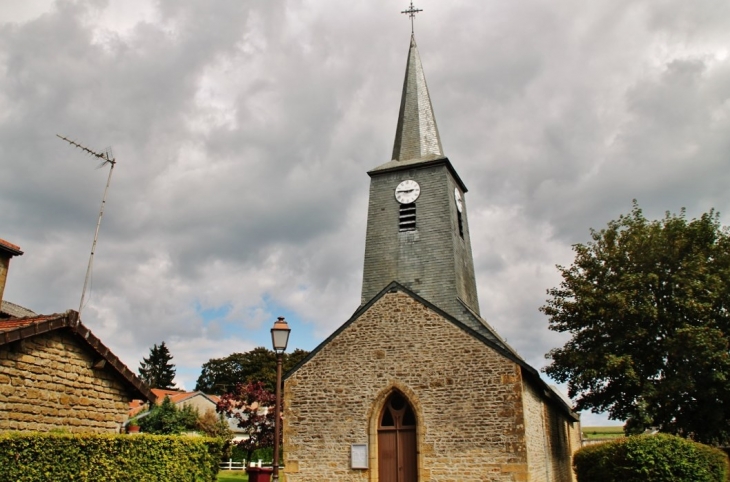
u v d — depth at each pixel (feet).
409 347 61.31
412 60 102.37
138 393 44.98
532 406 61.46
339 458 59.88
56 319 38.06
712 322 65.46
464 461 55.62
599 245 75.87
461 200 89.56
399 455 59.00
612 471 46.06
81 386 40.24
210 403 189.88
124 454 34.63
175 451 38.29
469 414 56.90
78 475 31.68
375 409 60.29
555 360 75.56
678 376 64.59
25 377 36.17
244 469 114.62
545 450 66.74
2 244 54.80
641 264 70.79
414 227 80.28
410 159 89.40
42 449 30.27
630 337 67.41
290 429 62.44
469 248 88.94
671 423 68.64
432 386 59.06
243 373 207.82
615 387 71.15
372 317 63.87
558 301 76.07
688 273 66.85
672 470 43.21
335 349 63.93
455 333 60.08
